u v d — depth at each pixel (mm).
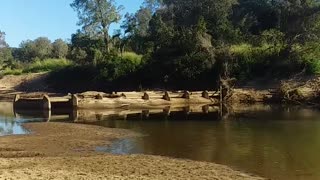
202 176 14523
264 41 59281
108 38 78250
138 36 76188
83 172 14648
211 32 61188
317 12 58562
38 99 42812
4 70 87750
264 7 70375
